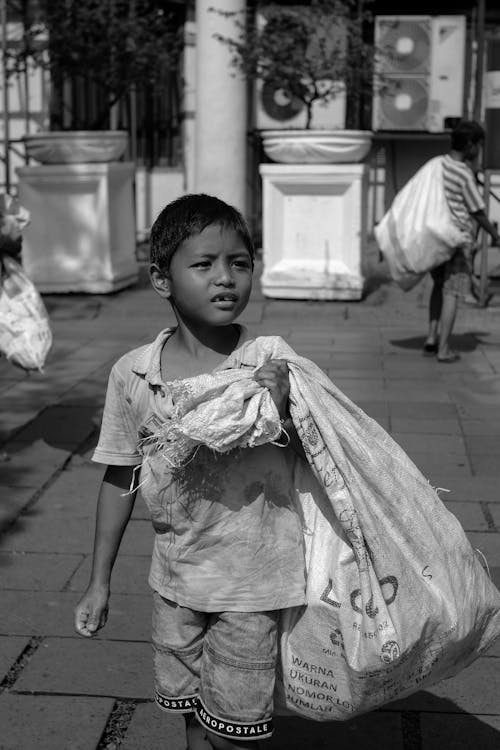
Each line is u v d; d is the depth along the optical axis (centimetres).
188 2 1552
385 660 236
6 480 556
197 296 235
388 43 1568
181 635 251
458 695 344
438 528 248
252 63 1141
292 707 254
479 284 1113
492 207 1462
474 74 1603
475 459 590
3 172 1480
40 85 1455
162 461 241
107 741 319
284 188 1110
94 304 1109
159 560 251
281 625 248
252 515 239
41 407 709
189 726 268
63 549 466
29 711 334
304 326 1010
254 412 221
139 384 248
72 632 387
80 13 1202
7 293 566
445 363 841
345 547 242
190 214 235
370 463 240
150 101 1641
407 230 821
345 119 1598
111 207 1161
